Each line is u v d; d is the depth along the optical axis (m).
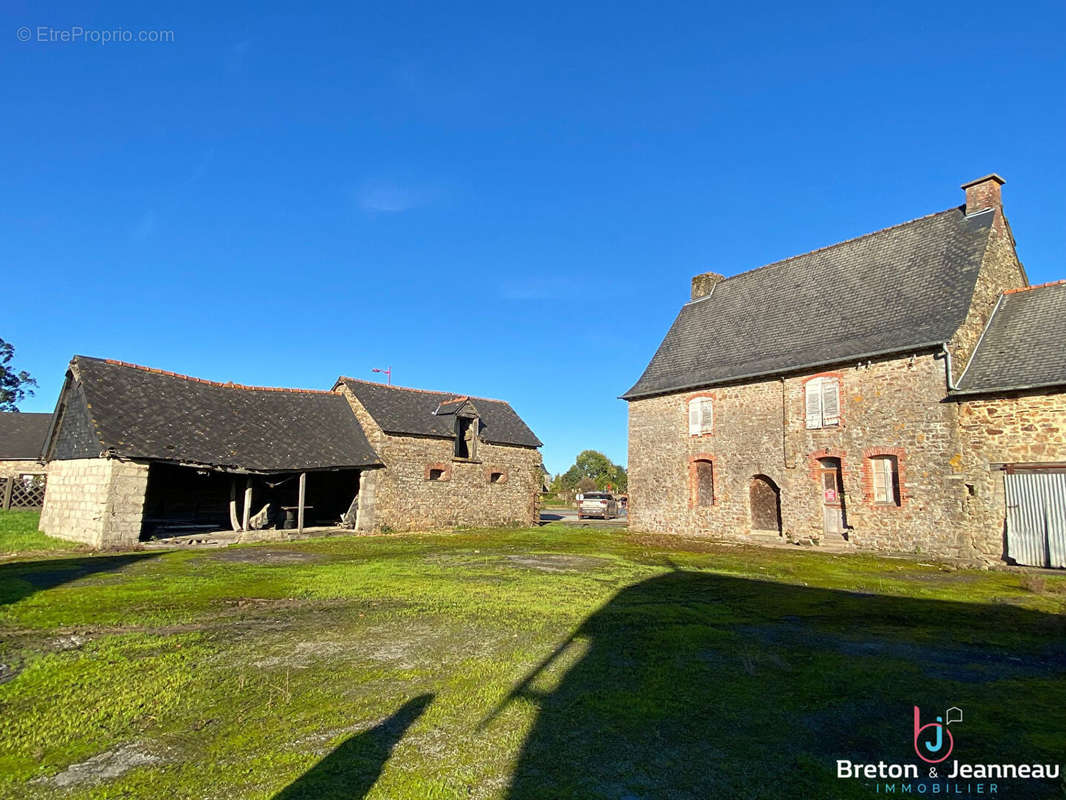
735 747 3.67
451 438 22.20
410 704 4.24
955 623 6.85
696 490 19.73
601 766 3.40
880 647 5.82
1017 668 5.20
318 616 6.87
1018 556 12.45
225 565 11.07
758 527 17.94
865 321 16.42
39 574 9.89
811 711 4.23
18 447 28.75
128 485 14.21
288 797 3.01
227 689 4.50
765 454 17.69
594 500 31.52
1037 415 12.51
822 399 16.34
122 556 12.41
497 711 4.13
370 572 10.17
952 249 15.91
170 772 3.26
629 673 4.93
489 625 6.45
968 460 13.41
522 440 24.72
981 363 13.84
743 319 20.81
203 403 17.88
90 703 4.21
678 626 6.51
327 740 3.67
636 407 22.09
